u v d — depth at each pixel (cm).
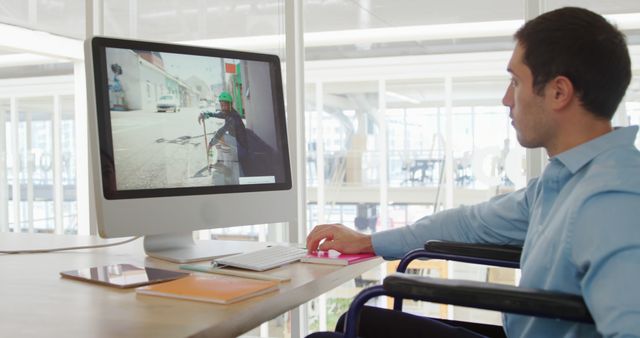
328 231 143
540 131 98
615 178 82
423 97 309
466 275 265
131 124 133
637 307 71
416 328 119
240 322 87
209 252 143
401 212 314
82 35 358
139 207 133
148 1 276
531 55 97
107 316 85
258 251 134
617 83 93
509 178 282
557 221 90
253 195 152
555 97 95
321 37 328
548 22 96
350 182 323
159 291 98
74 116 401
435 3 279
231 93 150
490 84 291
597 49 92
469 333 117
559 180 98
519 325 99
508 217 135
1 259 142
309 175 330
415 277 88
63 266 131
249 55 154
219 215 145
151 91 136
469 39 298
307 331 240
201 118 144
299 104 227
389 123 316
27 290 103
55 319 83
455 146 297
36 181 416
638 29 214
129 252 153
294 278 113
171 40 312
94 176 127
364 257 136
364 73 320
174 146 139
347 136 324
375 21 312
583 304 77
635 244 75
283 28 224
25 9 322
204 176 143
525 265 96
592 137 95
